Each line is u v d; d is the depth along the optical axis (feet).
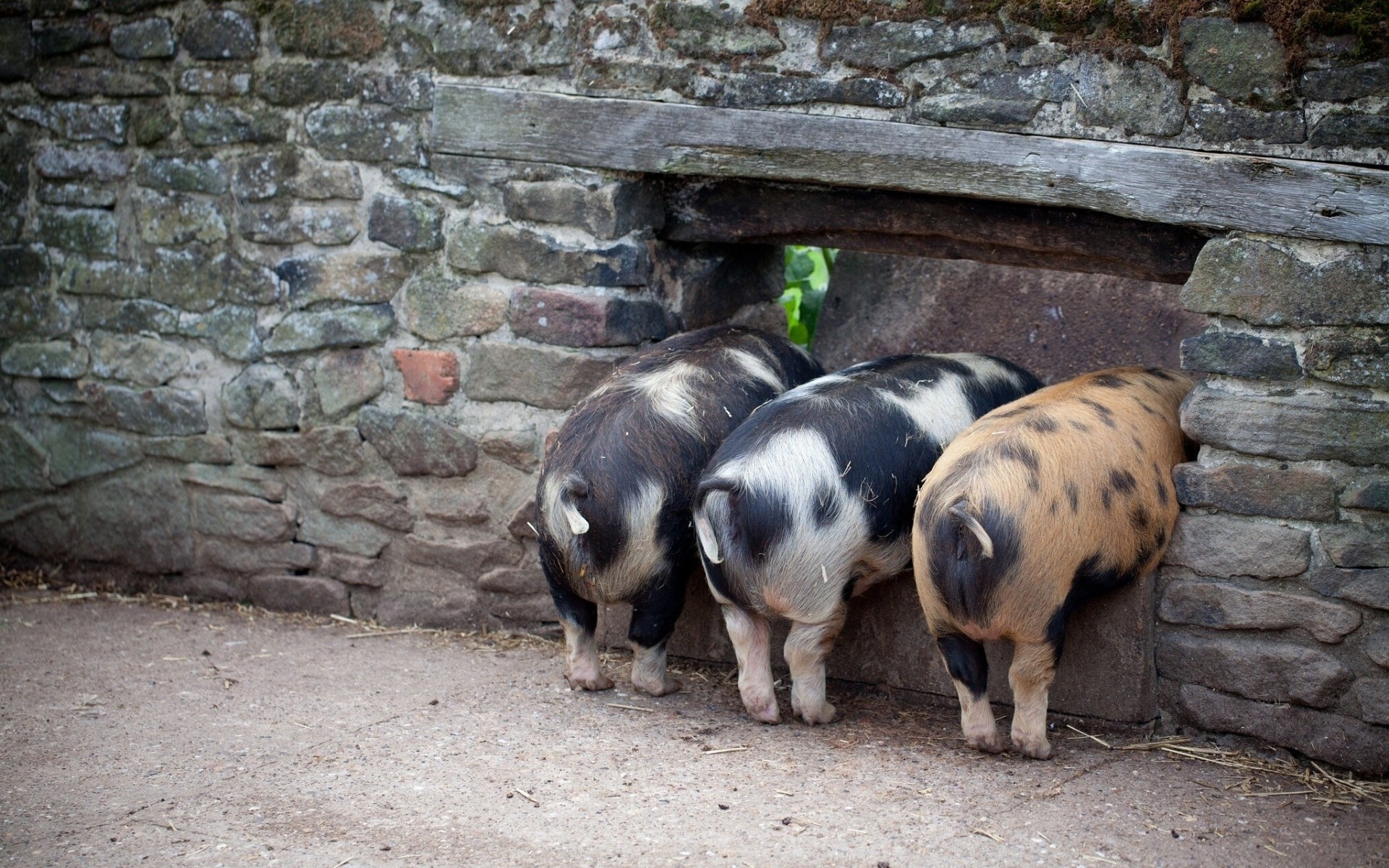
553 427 13.83
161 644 13.96
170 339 15.34
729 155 12.77
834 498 10.89
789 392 11.81
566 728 11.48
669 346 12.83
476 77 13.73
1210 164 10.89
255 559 15.31
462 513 14.30
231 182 14.78
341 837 9.27
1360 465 10.56
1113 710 11.40
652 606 11.98
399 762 10.67
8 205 15.90
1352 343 10.57
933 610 10.56
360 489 14.71
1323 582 10.71
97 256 15.56
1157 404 11.64
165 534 15.71
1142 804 10.02
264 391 14.93
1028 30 11.48
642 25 13.00
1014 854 9.09
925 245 13.07
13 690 12.40
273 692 12.42
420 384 14.30
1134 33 11.10
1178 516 11.23
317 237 14.49
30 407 16.16
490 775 10.38
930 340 17.17
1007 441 10.45
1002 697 11.89
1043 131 11.57
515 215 13.75
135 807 9.78
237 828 9.42
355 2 13.98
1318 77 10.48
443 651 13.80
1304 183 10.57
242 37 14.48
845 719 11.84
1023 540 10.07
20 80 15.61
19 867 8.82
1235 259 10.91
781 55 12.50
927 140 11.94
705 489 10.82
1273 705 10.95
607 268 13.48
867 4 12.02
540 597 14.16
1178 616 11.27
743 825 9.45
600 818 9.56
